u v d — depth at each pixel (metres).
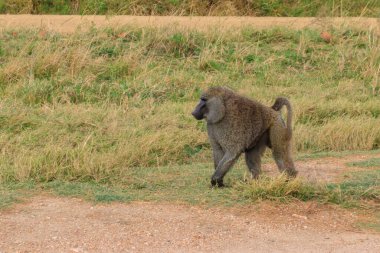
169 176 9.80
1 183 9.23
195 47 16.62
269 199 8.62
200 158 11.09
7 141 10.91
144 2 20.98
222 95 9.04
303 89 15.01
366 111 13.74
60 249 7.05
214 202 8.53
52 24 17.38
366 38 17.55
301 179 8.88
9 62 14.91
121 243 7.24
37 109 12.84
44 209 8.23
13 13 21.31
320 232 7.79
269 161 10.85
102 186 9.23
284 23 18.86
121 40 16.39
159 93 14.30
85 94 13.98
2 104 12.81
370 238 7.66
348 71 16.30
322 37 17.50
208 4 21.19
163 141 11.15
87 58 15.21
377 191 8.94
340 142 12.02
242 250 7.18
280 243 7.41
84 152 10.10
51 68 14.87
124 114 12.75
